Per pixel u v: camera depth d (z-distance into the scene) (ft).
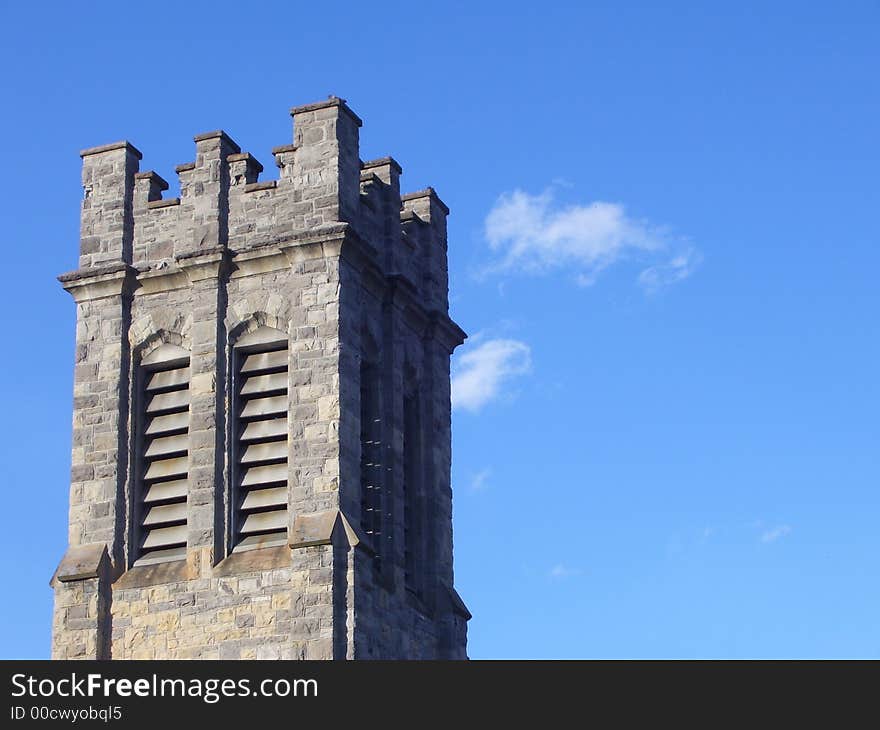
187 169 200.64
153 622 186.50
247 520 188.55
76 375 197.98
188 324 196.44
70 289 200.44
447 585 202.69
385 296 201.87
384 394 198.80
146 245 200.23
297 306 192.34
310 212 195.42
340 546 182.50
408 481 203.72
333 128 197.88
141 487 193.88
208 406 191.93
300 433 187.93
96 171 203.92
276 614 182.29
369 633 182.80
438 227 216.95
